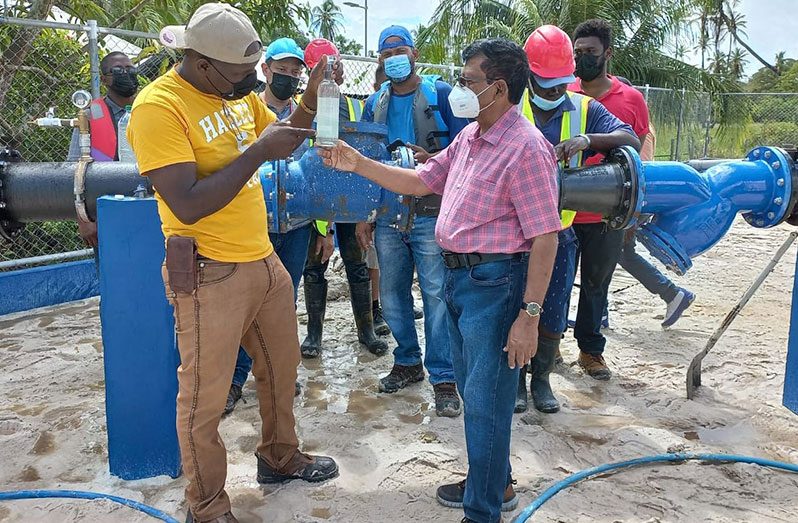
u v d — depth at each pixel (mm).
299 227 3775
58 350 4648
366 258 4699
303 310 5750
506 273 2311
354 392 3984
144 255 2752
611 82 3998
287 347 2738
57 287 5836
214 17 2170
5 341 4840
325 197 2975
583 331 4164
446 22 15594
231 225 2393
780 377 4164
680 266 3295
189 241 2309
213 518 2539
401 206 3066
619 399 3871
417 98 3703
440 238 2400
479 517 2488
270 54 3709
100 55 6797
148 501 2805
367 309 4684
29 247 6254
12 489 2881
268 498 2846
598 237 3814
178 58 5207
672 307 4992
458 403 3672
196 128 2264
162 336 2828
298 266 3852
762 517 2713
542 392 3723
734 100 16844
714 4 16859
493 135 2301
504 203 2279
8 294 5523
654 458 3107
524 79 2266
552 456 3201
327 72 2752
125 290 2777
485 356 2350
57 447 3252
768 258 8023
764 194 3277
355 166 2611
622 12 15344
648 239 3348
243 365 3719
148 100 2178
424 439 3371
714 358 4508
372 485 2957
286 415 2865
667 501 2812
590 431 3455
